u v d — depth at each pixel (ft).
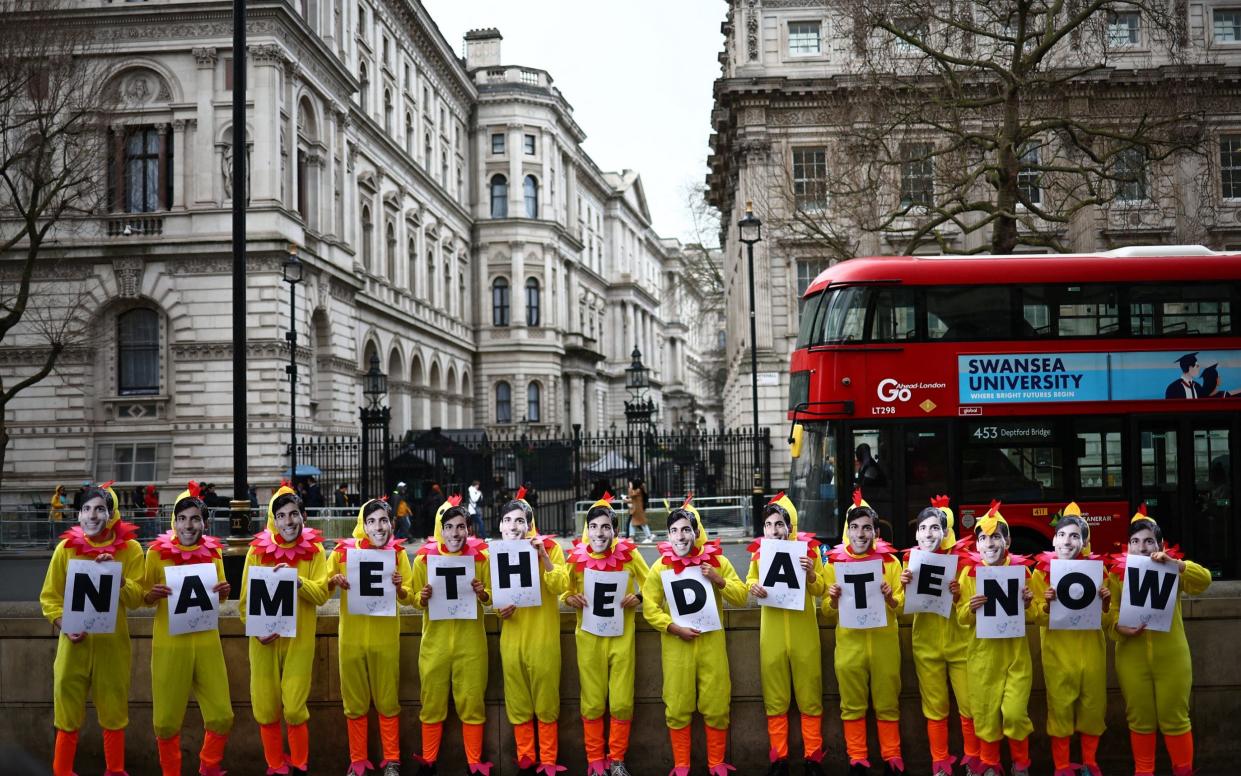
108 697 31.12
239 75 44.78
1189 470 58.18
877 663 31.50
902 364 58.90
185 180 143.13
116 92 144.56
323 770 33.83
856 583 31.22
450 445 136.67
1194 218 120.06
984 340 58.90
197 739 33.94
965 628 31.50
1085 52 109.70
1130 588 30.30
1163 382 58.54
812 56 160.66
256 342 140.15
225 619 34.17
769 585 31.42
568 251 307.99
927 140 115.14
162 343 143.02
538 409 274.98
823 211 121.29
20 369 142.51
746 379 159.74
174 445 141.18
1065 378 58.65
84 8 142.51
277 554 31.65
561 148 300.61
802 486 60.23
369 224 190.49
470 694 32.17
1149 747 30.89
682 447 147.43
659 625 31.35
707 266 269.64
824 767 33.01
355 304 170.91
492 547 31.76
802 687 31.71
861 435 58.75
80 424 141.79
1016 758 30.96
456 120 262.47
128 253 141.69
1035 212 95.35
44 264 142.41
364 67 191.72
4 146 123.03
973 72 106.42
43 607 30.86
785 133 159.53
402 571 32.68
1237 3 149.79
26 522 117.60
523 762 32.17
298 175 157.28
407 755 33.68
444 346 236.22
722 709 31.42
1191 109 109.40
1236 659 33.35
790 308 159.02
